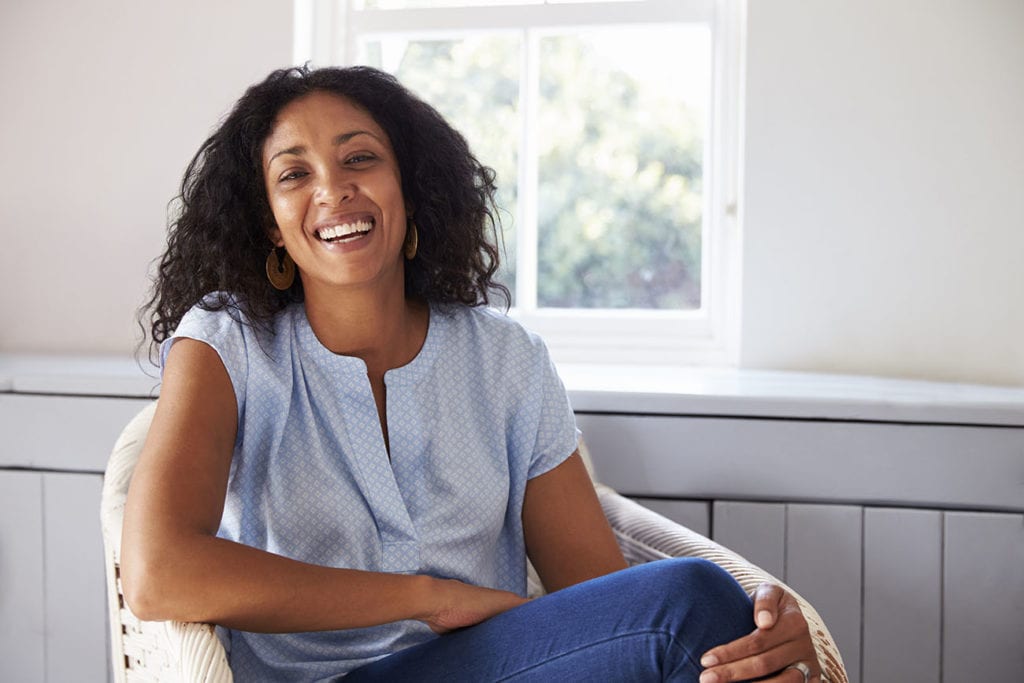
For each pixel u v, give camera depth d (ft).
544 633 3.63
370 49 7.65
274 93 4.39
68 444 5.87
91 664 5.96
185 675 3.34
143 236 7.34
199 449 3.89
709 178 7.34
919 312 6.75
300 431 4.29
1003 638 5.48
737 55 7.19
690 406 5.57
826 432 5.50
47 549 5.94
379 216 4.29
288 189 4.26
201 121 7.24
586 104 7.51
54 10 7.35
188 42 7.23
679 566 3.58
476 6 7.45
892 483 5.49
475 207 4.87
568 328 7.53
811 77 6.77
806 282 6.85
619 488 5.68
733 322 7.25
